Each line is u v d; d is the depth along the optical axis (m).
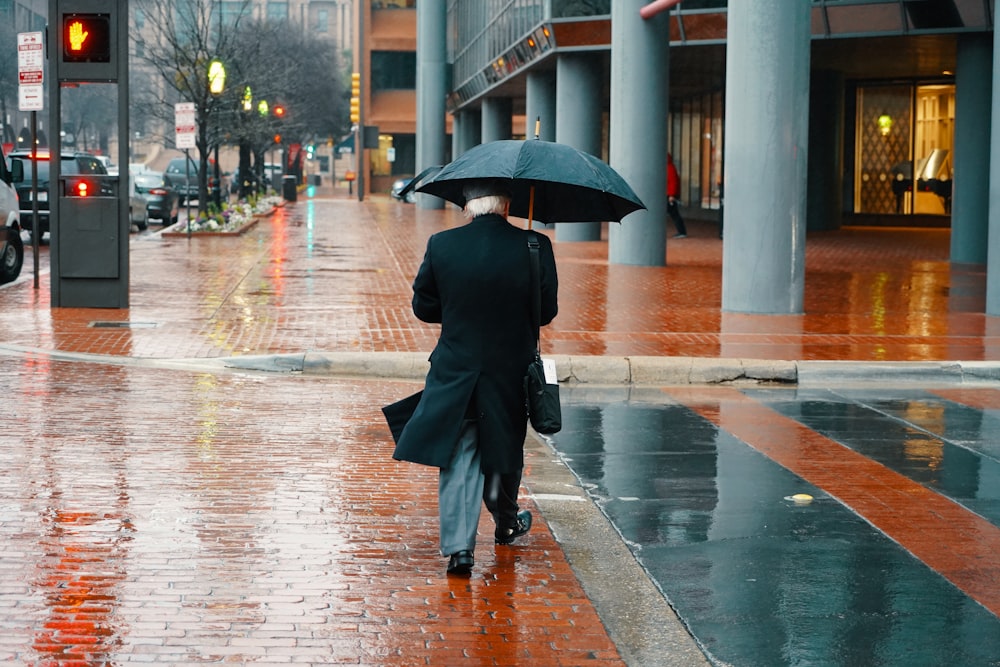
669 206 34.88
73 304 16.05
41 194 28.86
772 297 16.28
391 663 4.84
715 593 5.77
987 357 12.79
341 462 8.30
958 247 25.72
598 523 6.97
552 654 4.97
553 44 28.30
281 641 5.04
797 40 16.16
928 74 37.47
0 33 62.00
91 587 5.63
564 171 5.68
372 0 81.25
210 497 7.29
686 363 12.05
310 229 36.62
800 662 4.92
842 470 8.35
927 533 6.84
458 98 53.47
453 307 5.77
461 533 5.78
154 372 11.70
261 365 12.09
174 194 41.16
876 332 14.66
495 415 5.74
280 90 53.53
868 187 39.09
